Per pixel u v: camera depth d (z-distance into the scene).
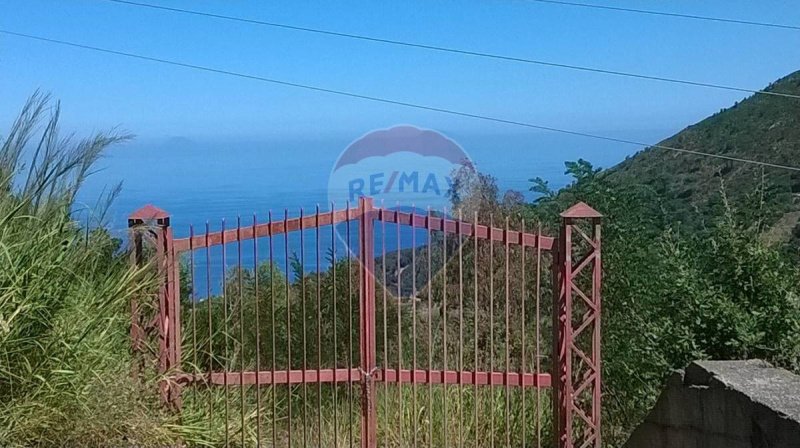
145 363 5.48
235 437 5.67
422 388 6.35
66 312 4.77
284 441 5.95
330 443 5.98
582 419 5.63
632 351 6.21
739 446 4.18
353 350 7.31
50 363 4.63
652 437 5.02
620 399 6.37
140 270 5.26
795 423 3.75
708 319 5.84
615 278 6.41
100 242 5.30
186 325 6.37
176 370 5.49
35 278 4.59
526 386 5.39
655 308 6.21
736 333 5.72
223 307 5.86
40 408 4.60
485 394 6.28
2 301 4.43
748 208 6.24
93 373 4.77
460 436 5.66
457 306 7.29
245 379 5.45
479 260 7.27
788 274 5.89
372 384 5.45
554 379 5.38
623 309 6.39
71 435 4.76
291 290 7.70
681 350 5.87
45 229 4.88
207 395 5.66
